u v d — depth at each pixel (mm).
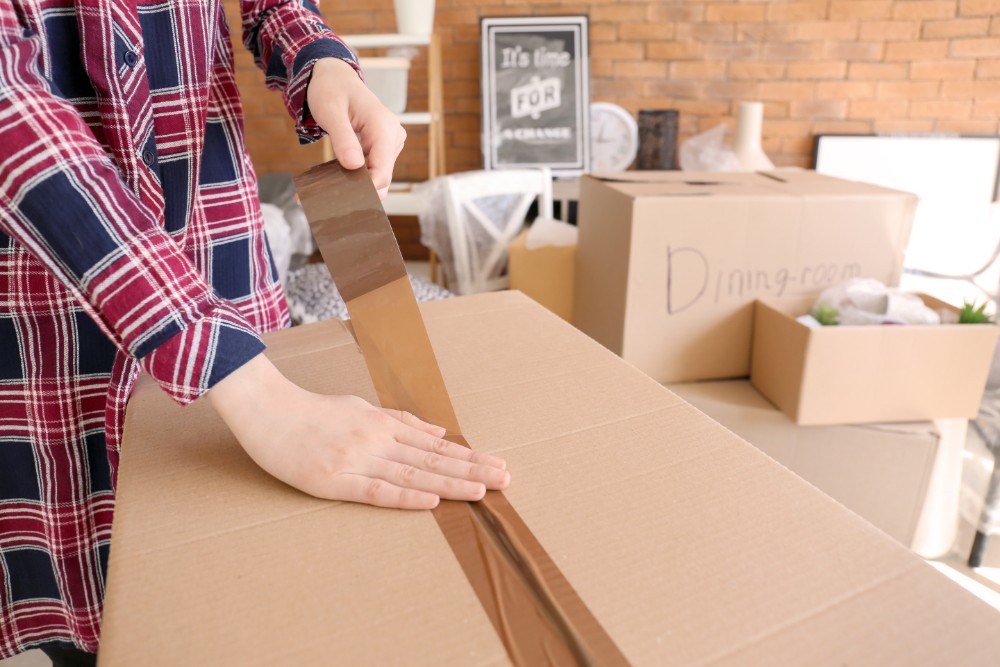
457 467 448
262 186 2840
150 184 605
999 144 2893
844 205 1191
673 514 420
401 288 539
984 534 1324
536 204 2830
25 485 673
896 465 1179
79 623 722
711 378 1295
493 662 326
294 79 687
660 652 324
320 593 371
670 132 2875
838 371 1113
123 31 553
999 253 1789
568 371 612
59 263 435
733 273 1214
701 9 2965
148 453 510
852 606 347
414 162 3244
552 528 411
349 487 440
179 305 441
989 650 320
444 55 3082
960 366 1125
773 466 466
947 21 2869
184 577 384
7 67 414
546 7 3004
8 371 635
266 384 469
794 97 3043
